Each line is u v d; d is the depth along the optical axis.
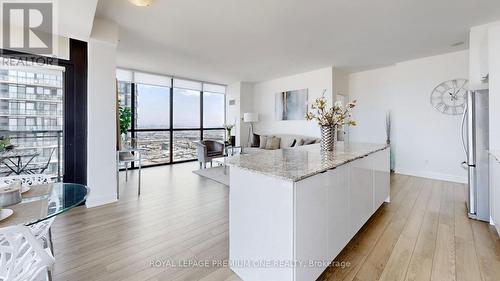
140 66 5.28
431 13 2.79
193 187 3.98
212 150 5.77
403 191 3.72
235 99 7.33
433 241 2.13
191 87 6.76
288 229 1.32
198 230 2.38
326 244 1.61
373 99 5.59
